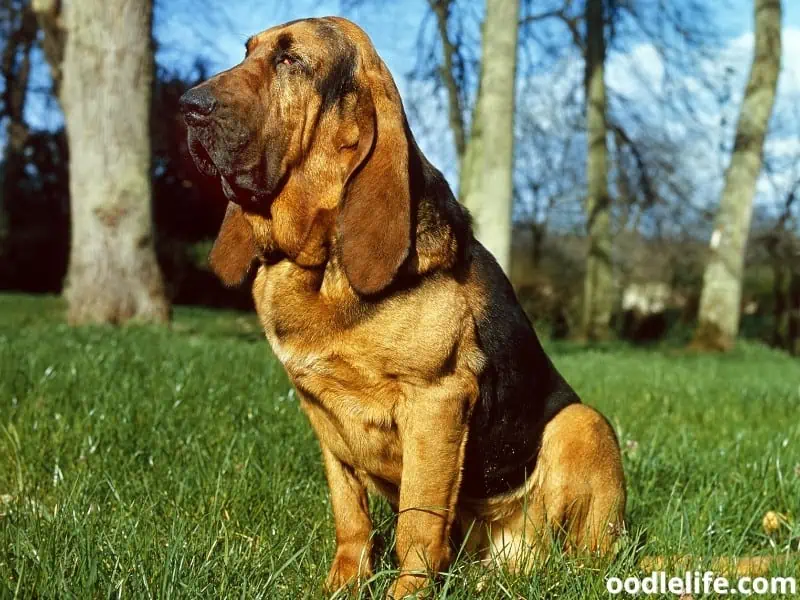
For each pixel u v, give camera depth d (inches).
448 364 114.5
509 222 435.5
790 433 209.9
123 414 183.0
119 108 430.3
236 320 639.8
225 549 110.1
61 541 108.8
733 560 120.6
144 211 440.8
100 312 431.5
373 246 112.0
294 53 117.4
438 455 113.7
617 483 135.0
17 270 1052.5
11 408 184.7
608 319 921.5
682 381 355.3
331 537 132.0
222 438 175.5
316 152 117.9
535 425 133.3
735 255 707.4
